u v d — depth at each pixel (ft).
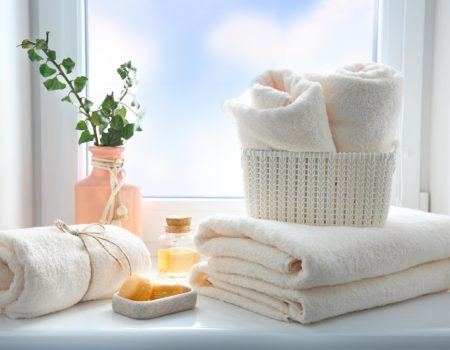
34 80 3.91
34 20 3.89
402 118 4.01
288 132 2.79
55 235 2.76
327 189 2.88
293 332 2.44
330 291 2.59
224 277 2.94
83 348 2.41
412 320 2.63
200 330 2.46
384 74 2.95
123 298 2.72
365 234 2.71
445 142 3.84
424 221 3.04
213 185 4.11
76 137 3.94
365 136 2.89
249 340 2.43
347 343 2.41
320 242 2.54
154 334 2.44
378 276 2.81
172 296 2.74
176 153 4.08
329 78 2.91
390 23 3.96
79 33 3.89
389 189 2.93
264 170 2.96
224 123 4.07
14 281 2.56
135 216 3.54
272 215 2.98
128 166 4.08
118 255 2.93
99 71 4.01
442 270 3.08
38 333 2.42
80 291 2.74
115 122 3.51
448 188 3.77
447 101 3.80
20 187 3.65
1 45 3.26
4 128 3.31
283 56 4.04
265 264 2.64
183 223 3.37
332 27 4.03
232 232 2.87
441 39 3.88
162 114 4.06
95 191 3.42
